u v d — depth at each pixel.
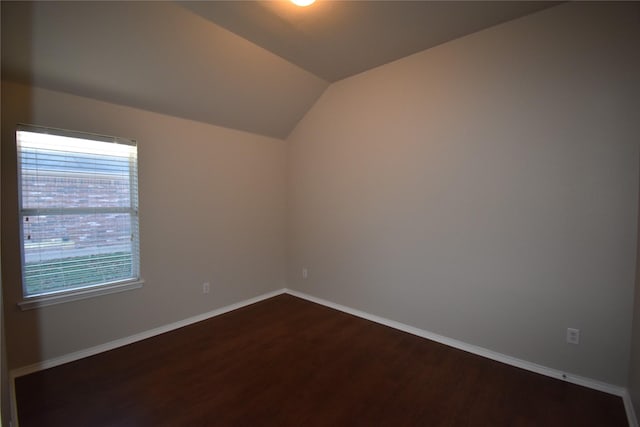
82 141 2.48
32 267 2.28
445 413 1.86
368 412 1.87
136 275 2.82
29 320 2.25
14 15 1.83
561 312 2.17
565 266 2.14
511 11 2.18
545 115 2.18
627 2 1.90
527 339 2.31
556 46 2.13
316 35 2.48
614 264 1.98
